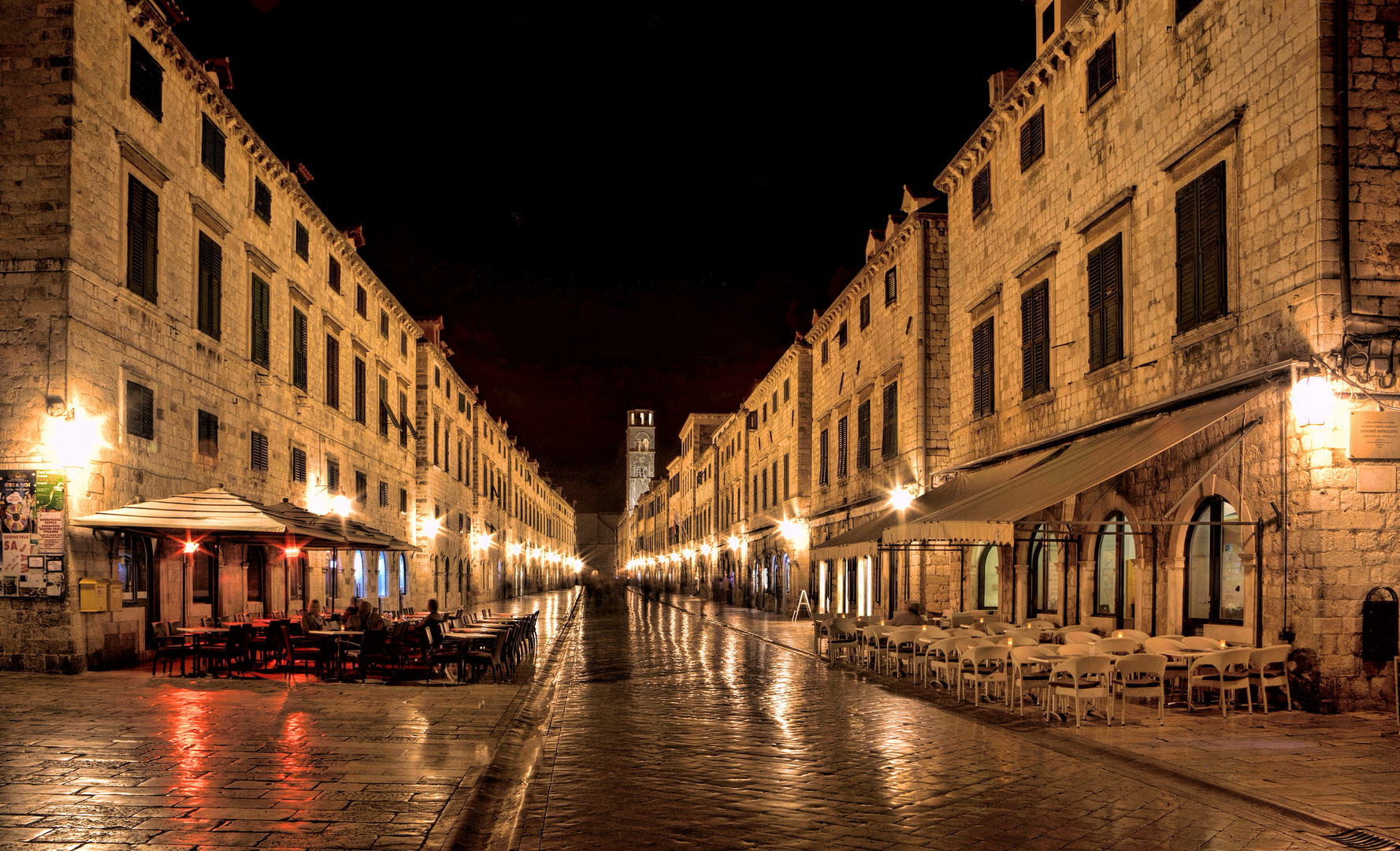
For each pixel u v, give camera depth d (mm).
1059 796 8555
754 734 11883
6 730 10711
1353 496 12133
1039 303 20625
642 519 128000
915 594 26219
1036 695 14188
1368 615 12023
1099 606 18172
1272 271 13125
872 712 13766
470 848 7070
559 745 11172
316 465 28609
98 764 9016
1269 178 13227
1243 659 12133
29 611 15523
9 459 15516
